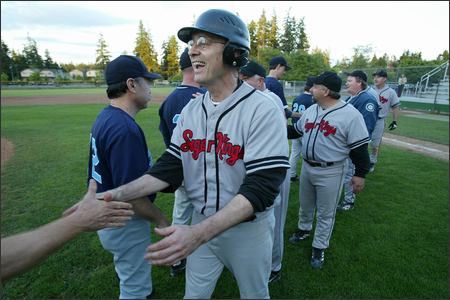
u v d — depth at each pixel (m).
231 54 1.22
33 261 1.03
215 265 1.47
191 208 2.69
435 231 3.32
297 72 29.45
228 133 1.25
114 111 1.72
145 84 1.83
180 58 2.44
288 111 3.71
